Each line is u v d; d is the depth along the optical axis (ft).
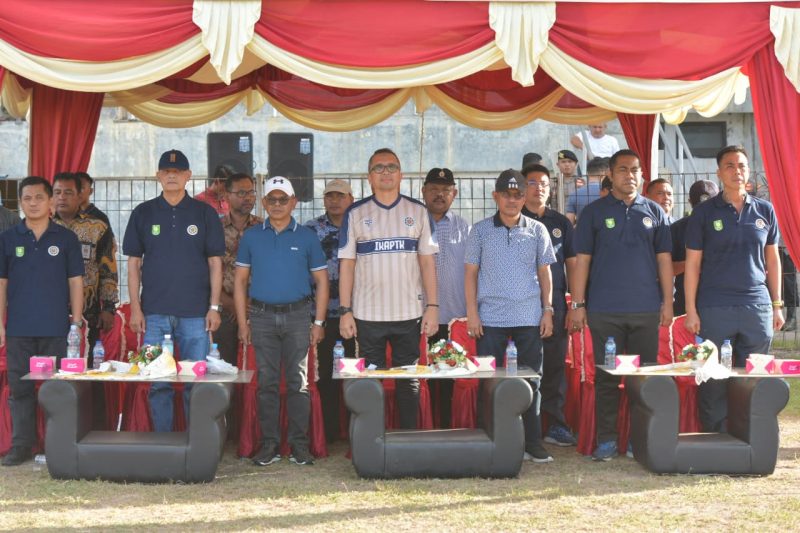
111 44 19.99
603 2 20.65
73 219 24.02
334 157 51.78
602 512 17.26
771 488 18.97
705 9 20.88
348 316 21.66
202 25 19.94
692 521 16.60
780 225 21.11
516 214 21.90
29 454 22.22
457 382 23.35
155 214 21.88
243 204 24.40
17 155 51.11
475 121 30.91
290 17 20.21
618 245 21.95
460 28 20.45
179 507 17.80
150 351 20.02
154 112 31.73
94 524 16.60
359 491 18.95
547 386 24.11
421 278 22.08
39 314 21.61
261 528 16.38
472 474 19.93
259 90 31.94
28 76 20.10
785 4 20.95
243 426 22.71
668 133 53.93
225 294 24.17
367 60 20.35
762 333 21.54
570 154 35.12
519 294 21.85
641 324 21.89
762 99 21.09
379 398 19.86
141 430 22.77
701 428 22.81
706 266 21.89
